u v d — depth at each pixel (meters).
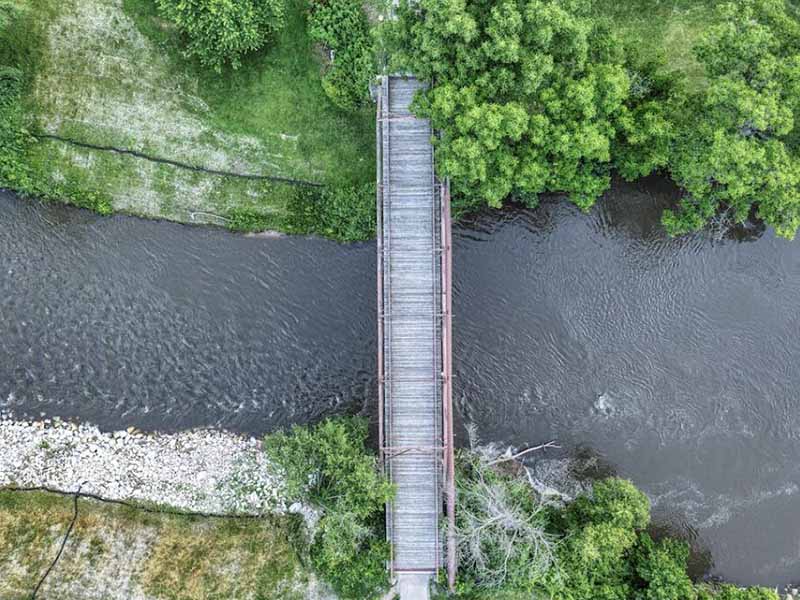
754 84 22.12
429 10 21.12
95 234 29.70
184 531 28.34
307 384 30.06
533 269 30.38
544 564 24.95
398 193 26.38
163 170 28.75
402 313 26.61
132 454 29.25
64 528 27.94
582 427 30.44
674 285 30.44
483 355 30.45
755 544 30.16
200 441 29.53
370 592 27.44
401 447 26.59
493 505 25.39
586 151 22.42
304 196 28.92
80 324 29.70
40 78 27.78
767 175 22.36
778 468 30.41
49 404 29.42
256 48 27.33
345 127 28.33
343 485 25.20
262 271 29.97
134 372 29.73
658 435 30.44
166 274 29.91
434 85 23.72
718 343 30.53
